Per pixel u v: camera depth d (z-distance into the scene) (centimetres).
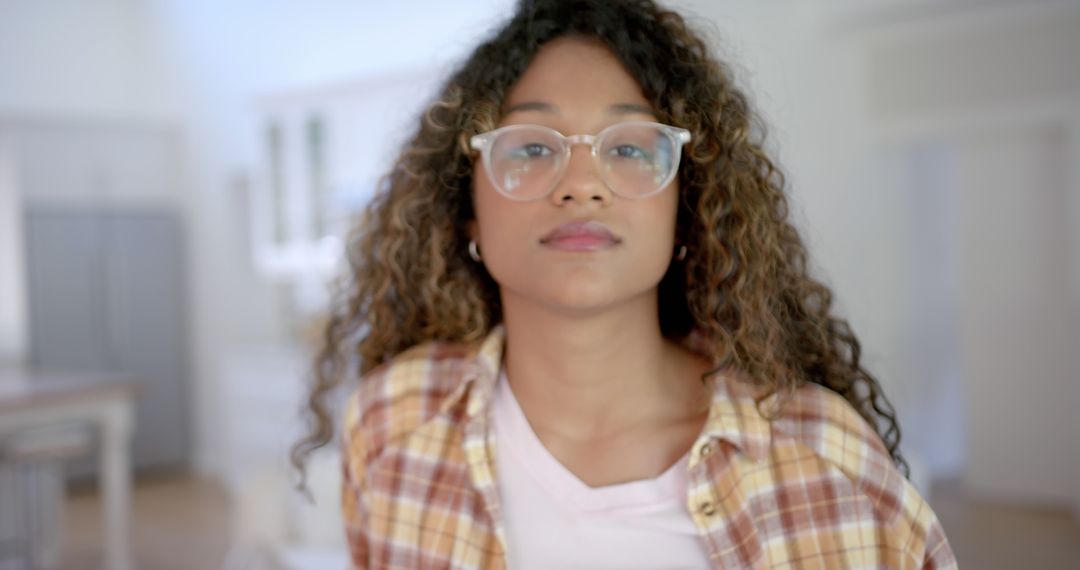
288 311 583
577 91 69
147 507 513
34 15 602
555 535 72
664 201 69
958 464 543
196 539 441
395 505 80
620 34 70
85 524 474
